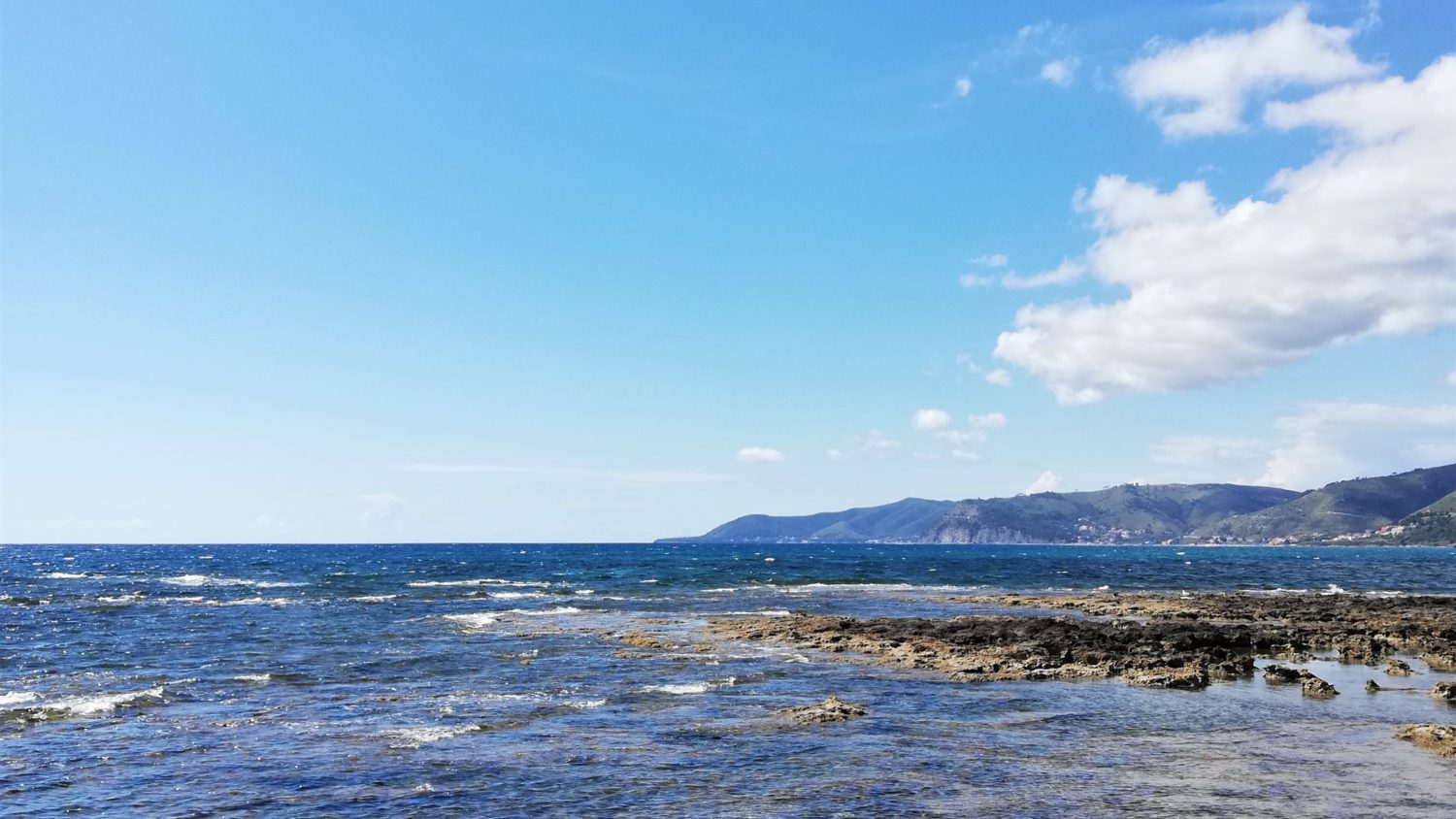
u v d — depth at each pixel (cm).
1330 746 2081
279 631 4531
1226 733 2227
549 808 1609
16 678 3086
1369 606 6122
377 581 9500
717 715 2431
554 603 6494
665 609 5922
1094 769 1878
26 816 1580
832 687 2892
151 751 2031
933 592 8012
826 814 1570
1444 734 2088
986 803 1630
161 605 6184
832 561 17700
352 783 1770
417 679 3048
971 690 2844
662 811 1591
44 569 13362
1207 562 18750
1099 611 5881
